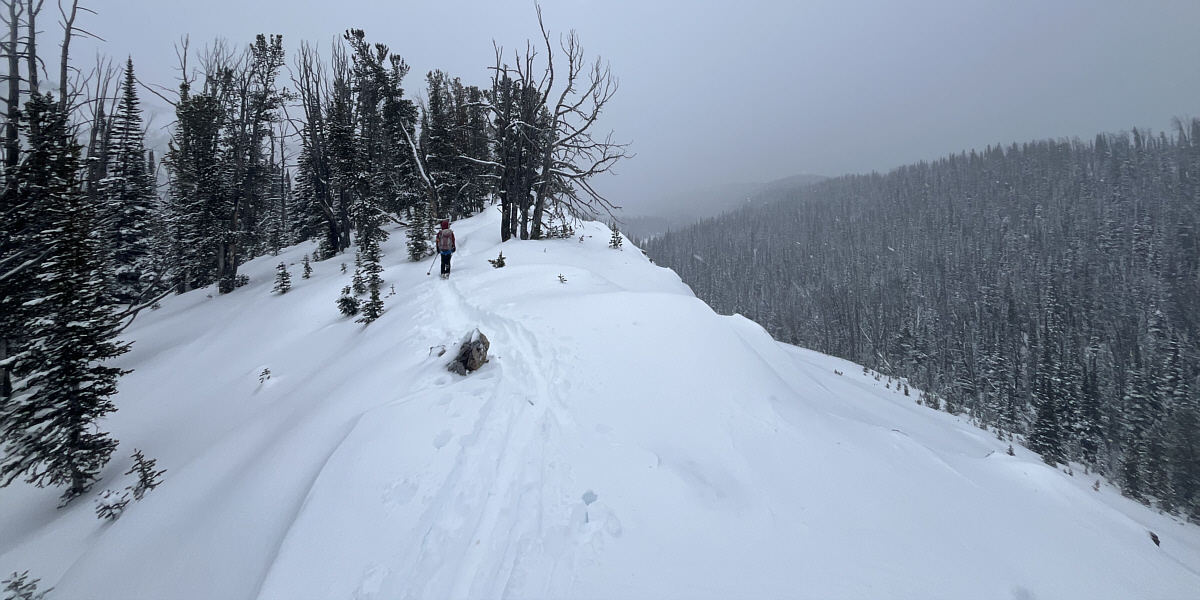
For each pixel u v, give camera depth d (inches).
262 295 852.0
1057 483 210.1
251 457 270.4
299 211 1587.1
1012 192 7037.4
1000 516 177.5
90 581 203.0
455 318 434.6
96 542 244.2
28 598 207.5
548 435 213.5
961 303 3959.2
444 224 636.7
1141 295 3614.7
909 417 434.9
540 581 135.6
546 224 983.0
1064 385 2065.7
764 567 139.6
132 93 1122.7
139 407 503.5
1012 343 2928.2
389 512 171.0
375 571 146.9
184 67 1090.1
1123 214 5280.5
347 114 1288.1
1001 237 5585.6
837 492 179.5
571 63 856.3
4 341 435.5
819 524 160.6
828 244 7190.0
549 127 884.6
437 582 141.7
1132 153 6919.3
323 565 150.2
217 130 1032.2
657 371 261.7
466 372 286.4
